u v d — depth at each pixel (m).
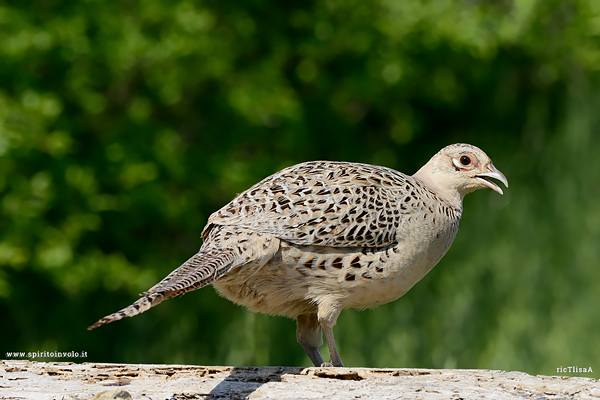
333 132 16.39
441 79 16.02
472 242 12.08
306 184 5.98
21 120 13.44
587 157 11.95
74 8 14.58
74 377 5.43
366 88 15.90
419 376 5.46
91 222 14.19
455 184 6.95
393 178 6.32
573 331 11.16
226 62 15.18
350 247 5.88
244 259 5.51
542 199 12.06
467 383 5.21
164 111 15.77
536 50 14.55
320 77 16.09
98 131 15.04
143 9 14.85
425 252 6.16
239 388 5.05
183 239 15.80
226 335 12.71
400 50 15.91
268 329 12.14
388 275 5.98
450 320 11.64
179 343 13.19
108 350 14.72
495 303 11.66
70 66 14.48
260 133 15.60
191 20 14.68
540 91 13.80
